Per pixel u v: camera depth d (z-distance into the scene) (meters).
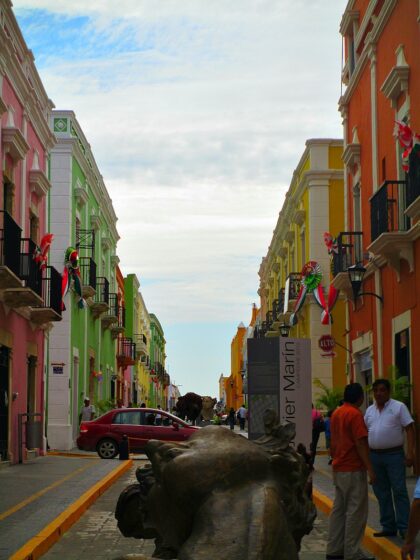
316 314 32.00
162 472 2.12
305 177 33.06
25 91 21.59
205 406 22.72
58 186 29.98
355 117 23.06
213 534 1.96
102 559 8.70
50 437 29.11
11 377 20.39
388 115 19.25
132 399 60.25
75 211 31.59
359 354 22.73
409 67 17.38
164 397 107.38
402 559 5.21
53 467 19.48
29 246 19.69
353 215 23.34
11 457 20.20
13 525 10.20
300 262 36.44
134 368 62.97
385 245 17.19
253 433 14.80
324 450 26.12
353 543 8.24
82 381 33.19
